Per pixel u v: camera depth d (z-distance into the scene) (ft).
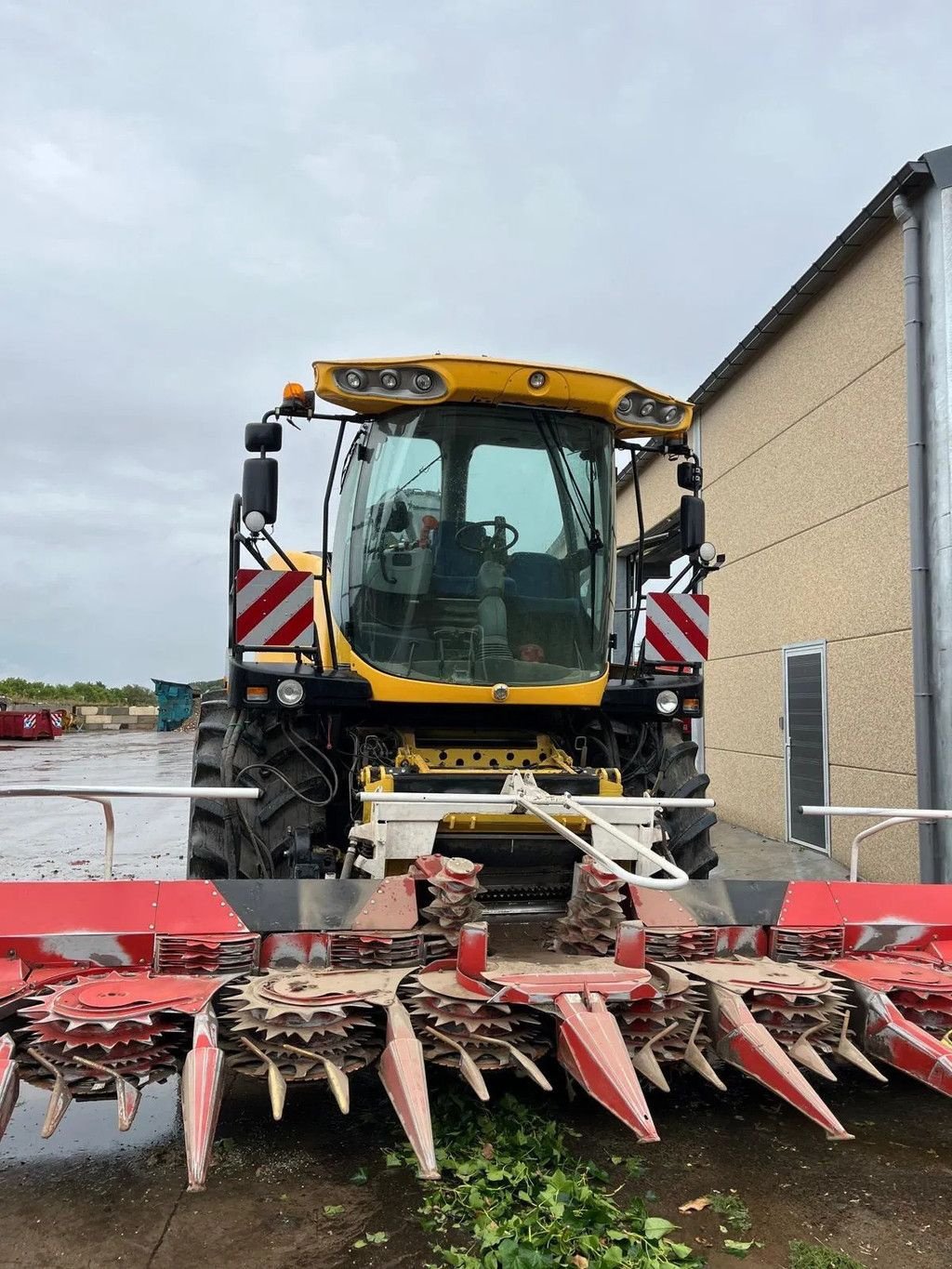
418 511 15.38
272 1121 11.59
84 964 10.96
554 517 15.72
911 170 22.50
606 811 13.41
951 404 22.07
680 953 12.28
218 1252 8.77
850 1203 9.69
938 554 22.36
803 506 30.55
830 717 28.78
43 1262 8.61
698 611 17.31
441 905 11.54
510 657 15.39
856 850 15.06
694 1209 9.51
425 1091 9.46
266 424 14.93
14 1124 11.93
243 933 11.20
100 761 68.39
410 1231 9.11
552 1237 8.68
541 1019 11.14
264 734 15.81
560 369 15.11
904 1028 10.98
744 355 33.94
